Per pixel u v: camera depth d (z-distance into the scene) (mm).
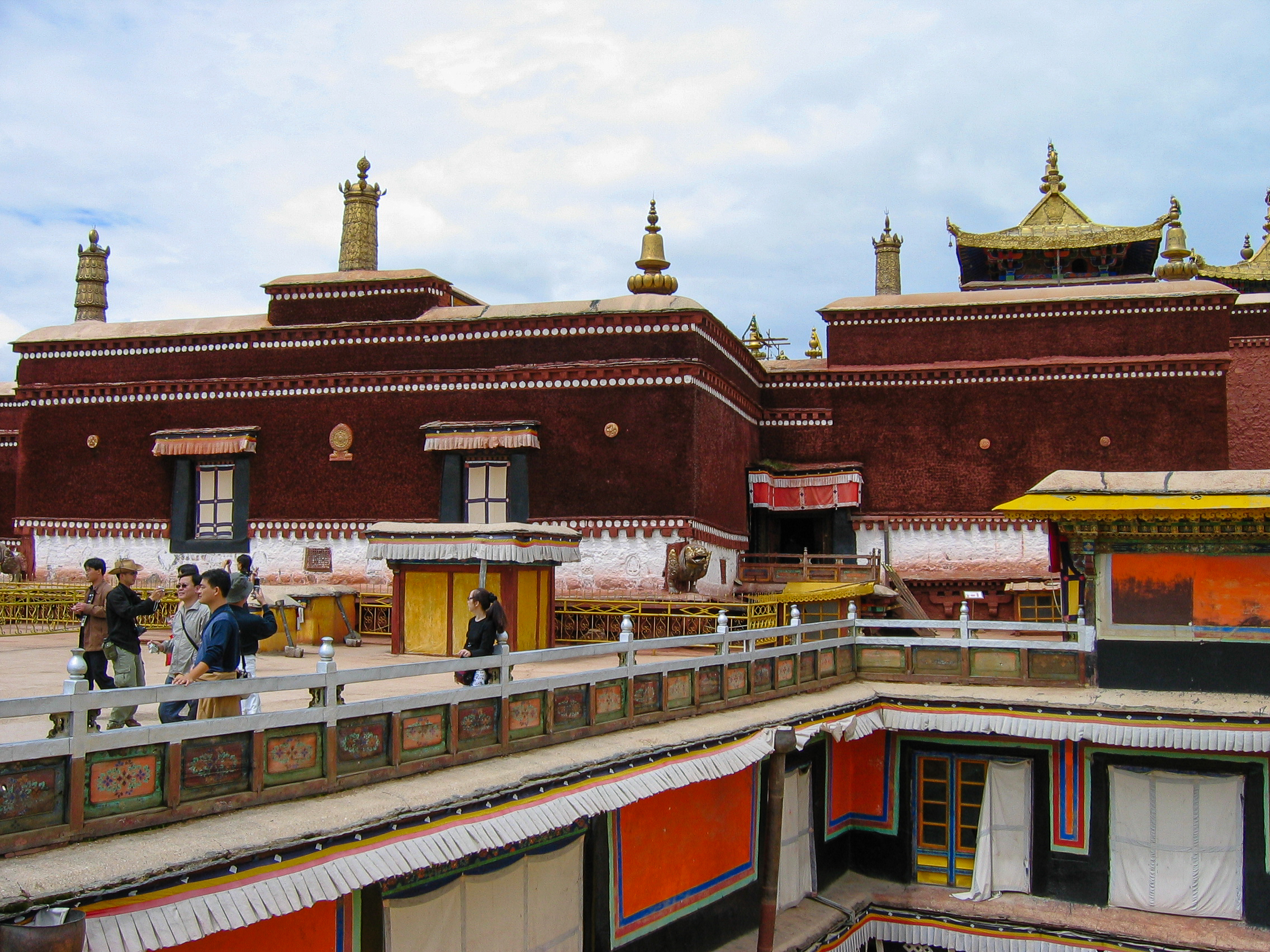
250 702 9398
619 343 20250
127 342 23062
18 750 5965
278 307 22547
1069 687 15062
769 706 13273
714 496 21047
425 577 16375
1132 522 14703
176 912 6027
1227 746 13336
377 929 8469
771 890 12469
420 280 21688
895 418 25250
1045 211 29391
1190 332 24109
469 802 8047
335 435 21422
